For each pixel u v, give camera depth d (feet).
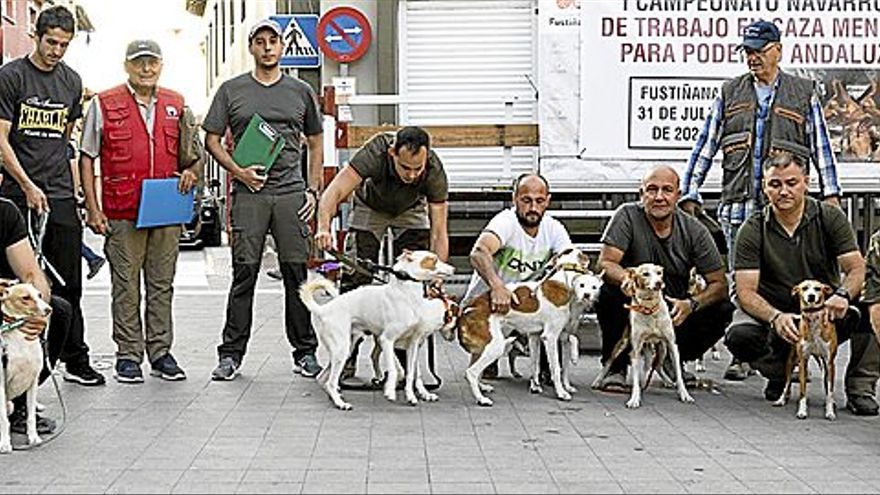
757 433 21.04
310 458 18.98
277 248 26.63
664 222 24.86
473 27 35.58
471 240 32.24
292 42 38.99
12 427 20.88
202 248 83.51
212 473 18.03
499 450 19.57
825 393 23.00
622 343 24.17
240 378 26.71
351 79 34.47
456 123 35.65
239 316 26.66
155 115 26.27
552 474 17.97
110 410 22.91
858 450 19.72
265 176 26.07
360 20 37.65
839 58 32.32
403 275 23.31
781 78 27.63
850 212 32.96
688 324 25.14
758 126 27.58
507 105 34.58
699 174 28.60
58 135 24.90
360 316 23.59
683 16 32.24
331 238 25.13
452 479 17.63
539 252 25.23
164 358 26.68
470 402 23.84
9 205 21.16
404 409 23.08
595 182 32.48
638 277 23.13
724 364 29.53
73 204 25.20
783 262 23.82
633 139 32.42
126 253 26.25
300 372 27.02
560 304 23.84
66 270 25.09
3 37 68.69
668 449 19.71
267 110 26.14
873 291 21.56
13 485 17.35
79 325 25.49
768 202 24.43
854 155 32.42
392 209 25.45
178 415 22.41
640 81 32.35
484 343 23.56
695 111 32.40
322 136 27.50
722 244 30.83
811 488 17.25
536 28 35.24
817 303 22.17
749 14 32.24
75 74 25.34
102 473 18.06
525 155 33.71
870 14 32.24
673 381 25.75
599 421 21.99
